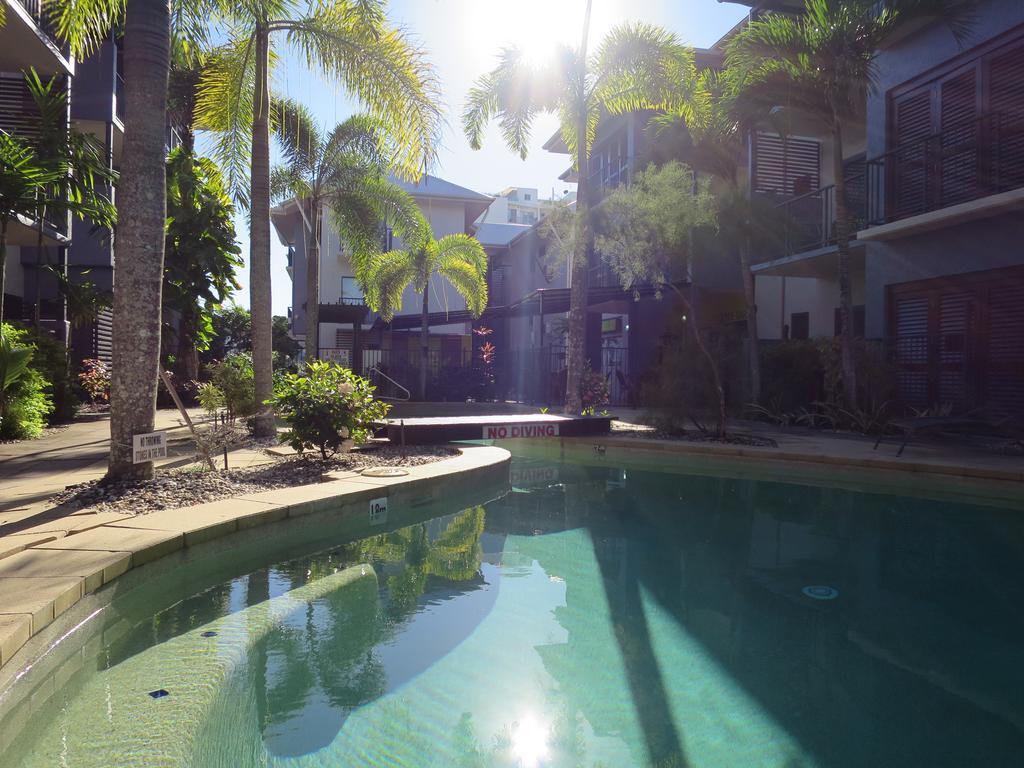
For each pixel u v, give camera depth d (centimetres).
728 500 658
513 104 1314
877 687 266
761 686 266
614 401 2156
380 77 1016
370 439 905
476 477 688
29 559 338
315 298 1606
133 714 238
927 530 531
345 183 1631
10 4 1128
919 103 1155
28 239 1436
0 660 238
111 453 543
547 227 1391
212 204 1823
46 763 205
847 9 1034
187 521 420
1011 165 983
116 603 338
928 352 1105
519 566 436
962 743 223
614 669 280
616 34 1262
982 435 995
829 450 864
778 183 1568
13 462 714
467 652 297
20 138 1106
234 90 1139
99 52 1622
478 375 2206
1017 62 974
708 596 377
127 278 544
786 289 1717
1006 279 988
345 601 366
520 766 204
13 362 916
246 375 1080
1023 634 324
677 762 210
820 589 391
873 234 1141
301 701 249
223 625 329
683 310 1805
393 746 214
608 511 607
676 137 1584
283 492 521
